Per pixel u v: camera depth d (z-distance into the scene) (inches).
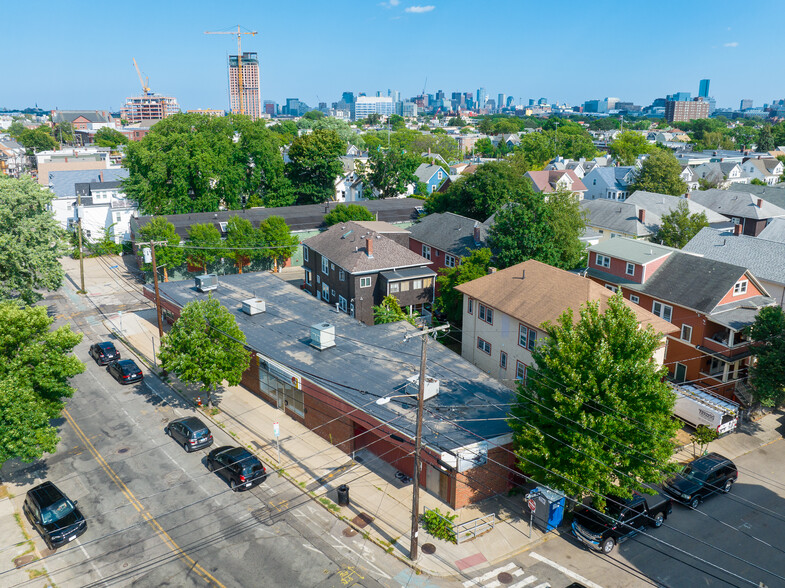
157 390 1604.3
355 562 980.6
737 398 1509.6
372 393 1295.5
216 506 1119.0
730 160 5703.7
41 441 1105.4
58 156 5007.4
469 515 1100.5
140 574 943.0
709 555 1012.5
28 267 1753.2
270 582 930.1
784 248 1937.7
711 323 1581.0
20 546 1011.3
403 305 1968.5
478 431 1161.4
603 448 952.3
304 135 3627.0
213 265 2608.3
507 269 1707.7
